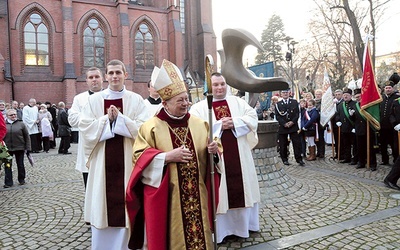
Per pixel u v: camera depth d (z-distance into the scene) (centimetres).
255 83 595
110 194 354
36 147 1331
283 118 884
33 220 497
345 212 497
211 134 272
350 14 1514
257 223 429
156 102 542
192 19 3675
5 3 2473
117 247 359
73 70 2661
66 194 647
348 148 897
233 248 384
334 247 381
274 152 637
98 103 372
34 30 2608
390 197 567
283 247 384
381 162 894
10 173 724
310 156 969
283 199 560
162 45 3184
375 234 415
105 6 2880
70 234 440
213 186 278
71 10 2680
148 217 257
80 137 460
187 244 262
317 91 1127
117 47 2933
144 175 262
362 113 766
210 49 3638
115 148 358
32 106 1327
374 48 1584
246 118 411
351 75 3089
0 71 2373
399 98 763
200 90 1526
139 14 3069
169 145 267
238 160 405
